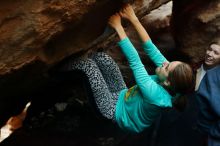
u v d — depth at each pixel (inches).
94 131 216.2
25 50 102.2
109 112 139.5
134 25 134.2
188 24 232.8
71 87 236.8
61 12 102.9
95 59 146.9
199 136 190.5
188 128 195.5
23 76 115.6
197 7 226.5
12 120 242.5
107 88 141.3
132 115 137.6
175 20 246.1
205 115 147.6
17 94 143.9
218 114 142.1
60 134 214.8
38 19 98.9
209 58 187.3
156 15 291.6
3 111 173.0
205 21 222.1
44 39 104.2
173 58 271.4
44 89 206.7
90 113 232.1
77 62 139.3
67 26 110.0
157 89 129.9
